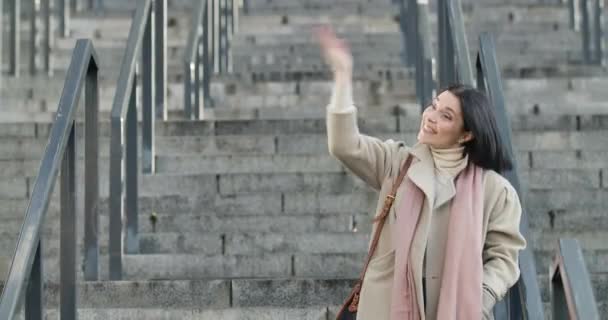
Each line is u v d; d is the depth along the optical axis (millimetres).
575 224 8648
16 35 12031
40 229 6477
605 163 9469
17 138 9938
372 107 11023
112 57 12812
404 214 5730
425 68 10289
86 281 7789
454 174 5832
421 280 5660
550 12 14203
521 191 6793
